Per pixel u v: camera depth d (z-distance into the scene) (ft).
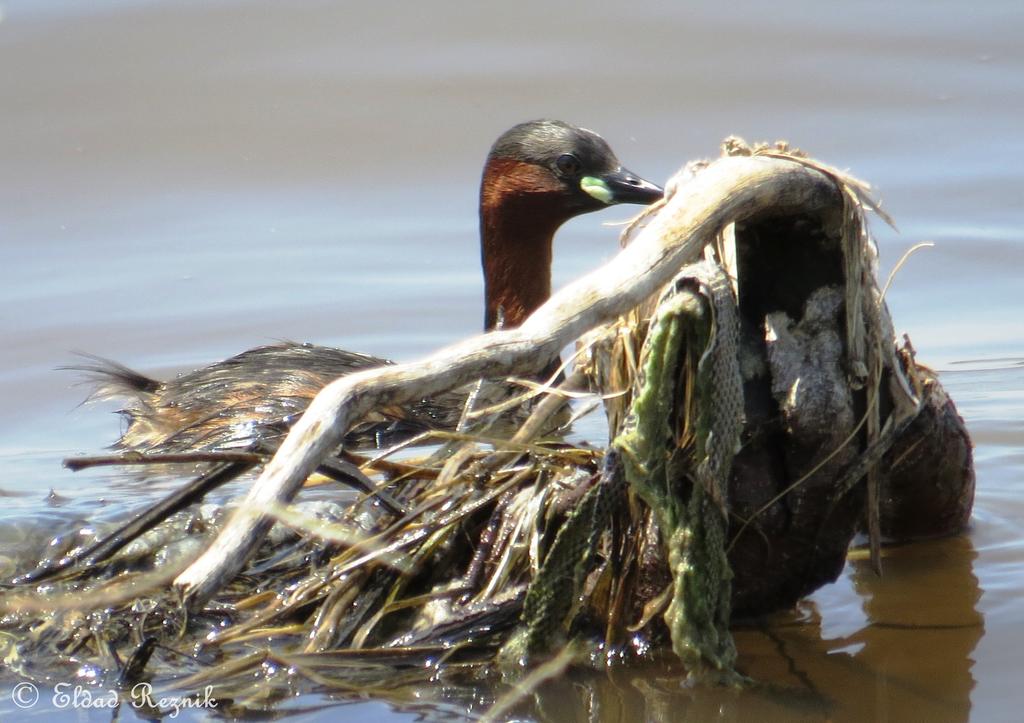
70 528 33.99
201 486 28.78
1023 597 30.48
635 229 28.45
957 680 26.81
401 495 29.96
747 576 27.45
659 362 24.29
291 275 59.06
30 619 29.09
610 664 26.43
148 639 26.81
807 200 24.93
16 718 25.62
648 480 24.71
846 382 25.85
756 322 26.02
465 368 22.15
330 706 25.52
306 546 30.25
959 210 60.75
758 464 25.99
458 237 62.64
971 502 33.30
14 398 50.47
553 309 22.84
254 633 27.53
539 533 26.96
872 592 30.83
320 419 21.54
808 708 25.55
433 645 26.61
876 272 26.86
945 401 30.35
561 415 34.65
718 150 67.10
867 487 26.89
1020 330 51.62
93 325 55.42
